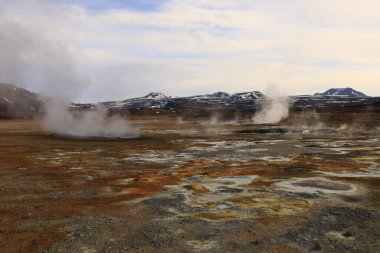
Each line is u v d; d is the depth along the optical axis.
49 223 11.98
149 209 13.51
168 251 9.73
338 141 36.97
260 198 15.01
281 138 41.09
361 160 24.64
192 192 16.02
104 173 20.55
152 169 21.88
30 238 10.70
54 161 24.89
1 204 14.23
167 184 17.66
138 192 16.06
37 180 18.62
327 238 10.64
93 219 12.36
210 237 10.72
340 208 13.48
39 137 42.44
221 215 12.80
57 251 9.77
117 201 14.60
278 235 10.87
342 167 21.98
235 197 15.18
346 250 9.78
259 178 18.98
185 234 10.96
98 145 34.62
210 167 22.50
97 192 16.09
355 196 15.17
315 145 33.72
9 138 41.22
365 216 12.56
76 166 22.94
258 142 37.00
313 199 14.77
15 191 16.31
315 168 21.70
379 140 37.41
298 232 11.11
